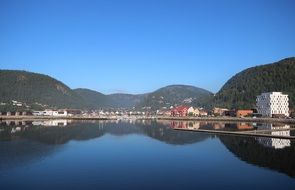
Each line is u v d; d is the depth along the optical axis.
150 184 42.56
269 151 69.94
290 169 51.56
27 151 68.06
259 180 44.72
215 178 45.78
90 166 53.47
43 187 40.50
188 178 45.81
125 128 151.38
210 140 93.62
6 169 49.75
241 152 69.25
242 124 184.50
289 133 110.31
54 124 179.38
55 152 67.88
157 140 94.88
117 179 44.94
